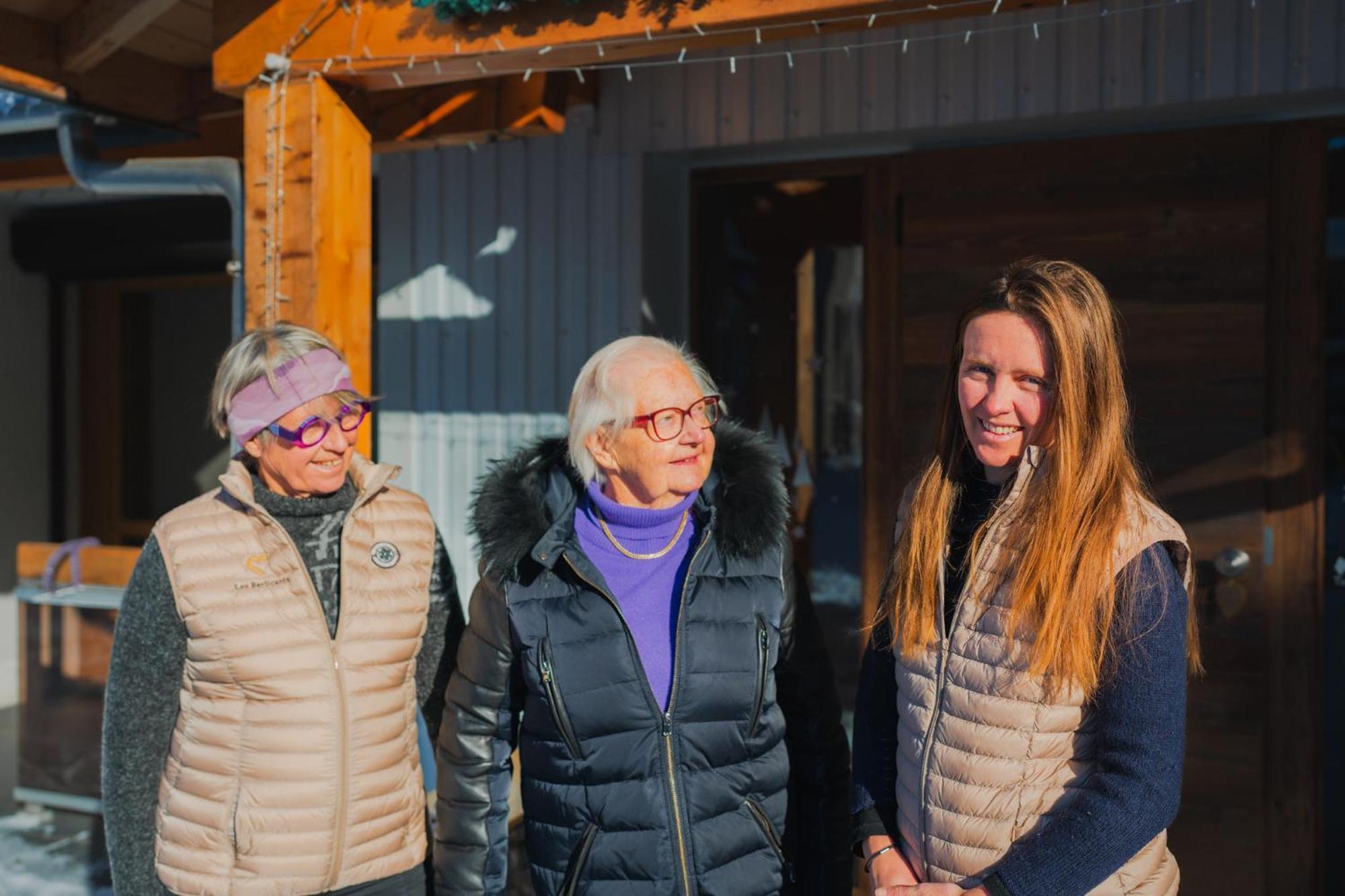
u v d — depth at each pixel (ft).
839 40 12.00
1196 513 11.16
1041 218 11.73
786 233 13.34
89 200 18.80
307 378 6.39
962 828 5.05
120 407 20.56
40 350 20.30
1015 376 5.11
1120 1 10.89
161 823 6.28
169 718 6.31
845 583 13.00
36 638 14.14
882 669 5.87
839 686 13.00
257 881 6.11
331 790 6.22
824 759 6.47
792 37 8.13
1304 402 10.85
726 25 7.86
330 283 9.32
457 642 7.13
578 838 5.90
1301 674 10.86
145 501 20.84
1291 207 10.90
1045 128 11.69
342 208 9.48
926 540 5.47
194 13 10.24
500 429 13.76
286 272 9.23
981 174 12.00
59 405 20.47
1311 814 10.83
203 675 6.21
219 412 6.68
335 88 9.39
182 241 18.13
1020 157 11.80
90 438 20.71
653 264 13.19
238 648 6.14
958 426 5.62
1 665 19.43
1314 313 10.84
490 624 6.21
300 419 6.33
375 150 12.40
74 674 13.98
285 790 6.15
